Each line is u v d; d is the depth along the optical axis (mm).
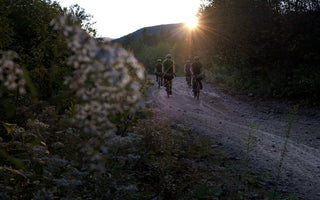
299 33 14664
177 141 5555
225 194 3936
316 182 4590
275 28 15352
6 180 2205
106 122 1363
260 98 13844
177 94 15148
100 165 1626
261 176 4684
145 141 4566
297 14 14898
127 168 3822
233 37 17688
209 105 12156
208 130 7410
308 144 6648
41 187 2238
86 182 2641
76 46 1110
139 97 1344
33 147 2410
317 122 9062
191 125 7707
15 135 2443
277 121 9234
